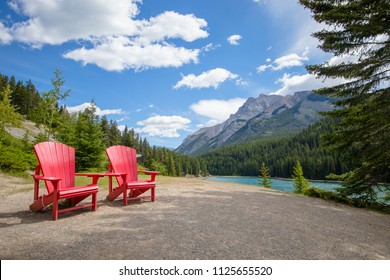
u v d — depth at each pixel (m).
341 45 7.70
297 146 114.94
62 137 18.25
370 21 7.07
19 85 58.97
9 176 9.99
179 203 5.66
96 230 3.43
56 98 16.47
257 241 3.32
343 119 7.99
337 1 8.05
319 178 70.56
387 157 7.49
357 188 8.02
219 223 4.09
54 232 3.30
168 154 86.00
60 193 3.97
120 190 5.30
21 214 4.28
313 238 3.63
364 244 3.61
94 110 19.16
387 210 7.47
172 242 3.09
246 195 7.52
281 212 5.32
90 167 17.62
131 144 67.19
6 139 15.30
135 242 3.02
